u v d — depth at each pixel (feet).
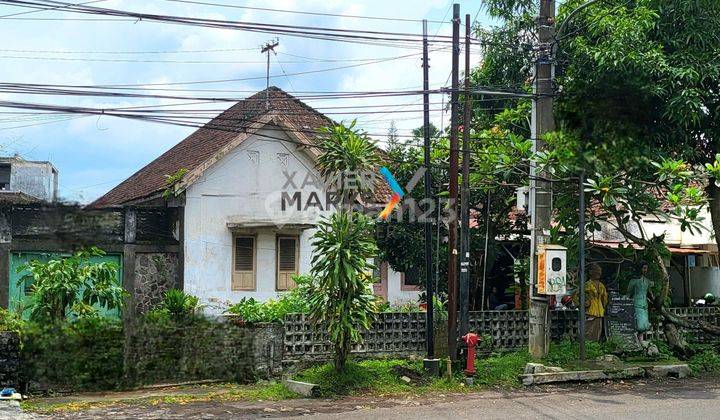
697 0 50.57
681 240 75.31
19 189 90.79
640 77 45.93
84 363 41.75
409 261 68.49
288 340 47.42
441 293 68.69
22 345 40.55
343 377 42.93
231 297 63.00
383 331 49.75
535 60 48.06
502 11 62.08
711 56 50.80
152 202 65.16
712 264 77.82
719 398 40.86
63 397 40.40
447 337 50.80
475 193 68.69
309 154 65.05
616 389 44.14
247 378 45.88
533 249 49.11
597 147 41.88
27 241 55.47
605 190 48.88
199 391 42.65
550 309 50.52
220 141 67.87
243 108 71.31
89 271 44.37
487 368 47.01
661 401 39.81
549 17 48.29
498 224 70.95
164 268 60.95
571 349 50.57
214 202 62.69
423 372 45.85
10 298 54.90
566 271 50.44
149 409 37.22
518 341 53.26
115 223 59.62
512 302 75.31
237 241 63.72
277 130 64.80
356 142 55.21
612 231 71.82
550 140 45.21
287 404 38.88
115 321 42.86
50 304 43.11
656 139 50.90
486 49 63.31
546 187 49.16
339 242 43.14
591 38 53.11
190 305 50.57
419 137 68.64
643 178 51.37
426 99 47.57
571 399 40.47
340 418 34.94
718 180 48.62
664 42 51.93
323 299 43.55
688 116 49.29
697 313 57.88
